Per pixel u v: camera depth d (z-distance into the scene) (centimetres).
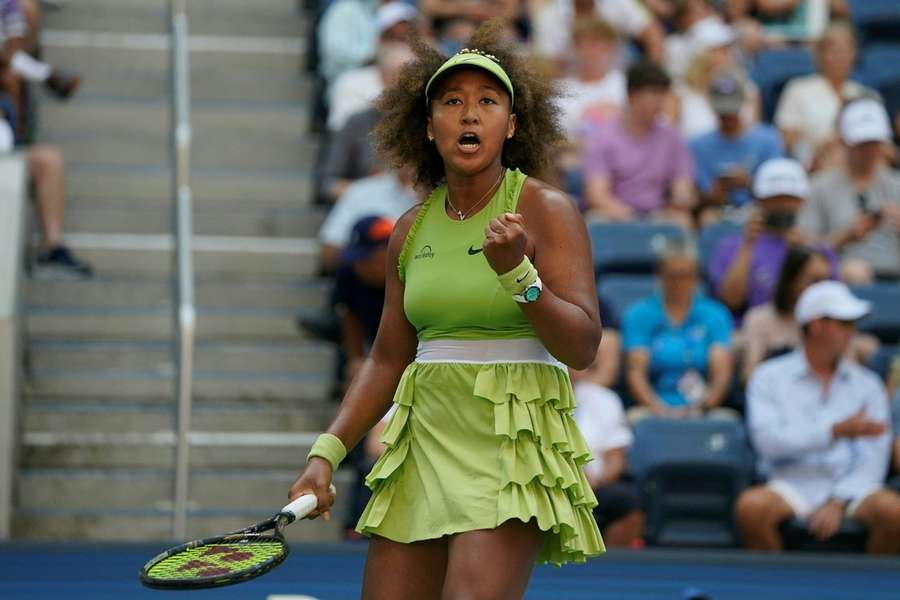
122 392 3731
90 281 3900
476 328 1600
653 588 2756
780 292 3500
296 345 3906
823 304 3266
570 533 1570
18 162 3600
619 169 4000
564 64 4591
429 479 1591
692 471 3269
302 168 4400
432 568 1608
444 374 1603
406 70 1705
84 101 4391
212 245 4081
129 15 4644
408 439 1631
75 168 4231
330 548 3061
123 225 4131
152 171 4244
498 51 1684
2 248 3481
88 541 3094
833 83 4559
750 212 3878
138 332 3859
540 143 1711
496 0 4675
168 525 3462
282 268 4084
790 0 5131
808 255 3478
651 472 3262
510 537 1548
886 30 5231
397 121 1711
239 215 4162
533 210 1598
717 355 3469
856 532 3222
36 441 3553
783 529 3225
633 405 3503
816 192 3994
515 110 1688
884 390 3319
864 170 3978
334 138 4097
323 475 1630
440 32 4638
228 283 3984
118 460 3578
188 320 3297
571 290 1570
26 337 3772
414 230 1652
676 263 3444
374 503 1625
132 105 4403
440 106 1603
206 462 3609
